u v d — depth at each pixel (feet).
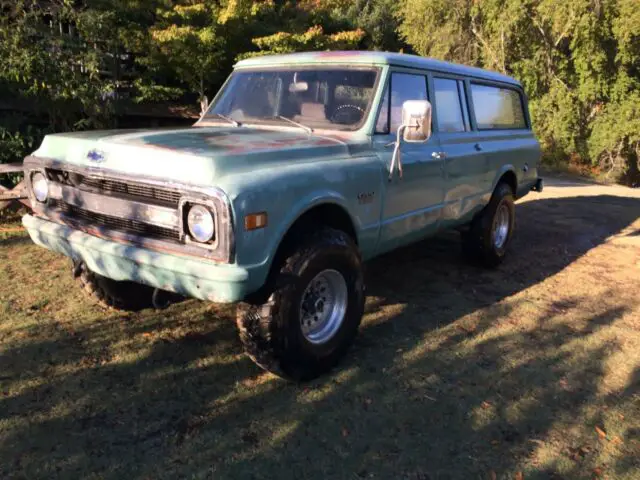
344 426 10.77
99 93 32.91
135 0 39.09
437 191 16.40
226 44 42.47
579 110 63.98
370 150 13.73
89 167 11.56
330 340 12.48
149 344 13.70
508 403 11.80
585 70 61.72
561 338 15.10
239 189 9.99
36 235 13.04
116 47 38.63
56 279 17.74
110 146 11.49
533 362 13.65
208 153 10.53
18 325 14.33
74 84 31.83
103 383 11.87
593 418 11.39
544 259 23.00
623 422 11.30
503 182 21.50
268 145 11.73
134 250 10.93
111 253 11.19
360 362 13.24
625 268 22.12
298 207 11.10
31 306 15.55
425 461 9.87
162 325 14.80
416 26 68.18
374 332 14.93
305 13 51.37
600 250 24.89
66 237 12.07
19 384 11.64
